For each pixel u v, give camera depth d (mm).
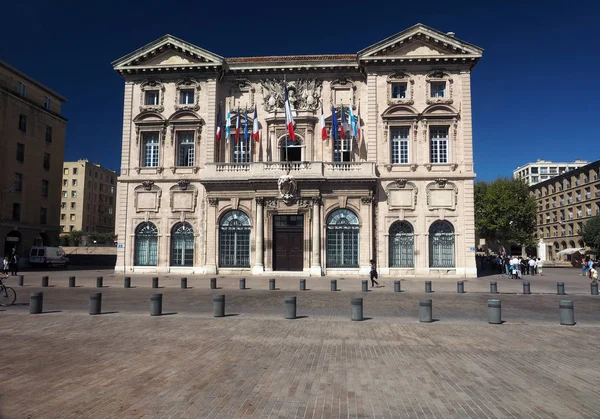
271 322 13250
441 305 17688
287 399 6637
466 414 6098
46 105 51719
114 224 113562
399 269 32375
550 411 6223
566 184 78625
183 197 34250
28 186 48156
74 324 12812
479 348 10047
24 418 5871
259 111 35469
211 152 34219
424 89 33500
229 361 8789
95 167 105188
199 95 34938
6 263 34031
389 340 10820
